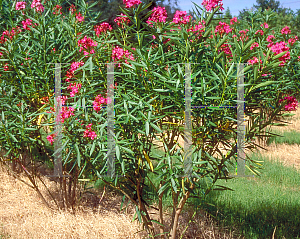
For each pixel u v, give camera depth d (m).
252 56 2.54
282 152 7.57
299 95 5.09
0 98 3.53
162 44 2.78
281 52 2.31
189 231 3.57
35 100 3.88
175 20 2.65
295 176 5.91
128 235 3.47
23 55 3.44
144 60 2.57
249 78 2.71
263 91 2.80
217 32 3.06
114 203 4.44
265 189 5.21
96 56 2.92
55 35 3.73
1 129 3.43
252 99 2.77
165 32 2.71
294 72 4.83
